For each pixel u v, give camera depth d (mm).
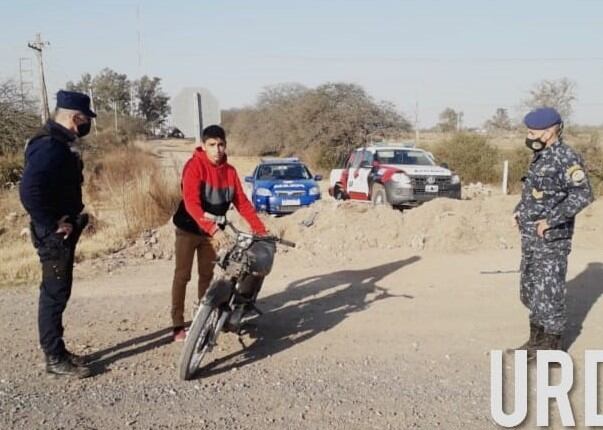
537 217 5418
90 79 93500
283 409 4527
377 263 9391
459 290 7867
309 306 7195
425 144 33781
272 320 6680
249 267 5266
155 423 4285
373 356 5645
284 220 11461
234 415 4422
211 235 5359
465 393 4859
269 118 54062
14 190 20141
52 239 4961
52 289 5008
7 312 6938
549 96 32156
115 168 20250
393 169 16609
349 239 10500
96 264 9406
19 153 27578
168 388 4879
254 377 5129
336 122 44562
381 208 11484
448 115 54875
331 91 45812
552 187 5320
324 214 11305
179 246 5898
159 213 12211
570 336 6211
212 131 5602
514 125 35500
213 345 5215
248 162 49531
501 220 11172
